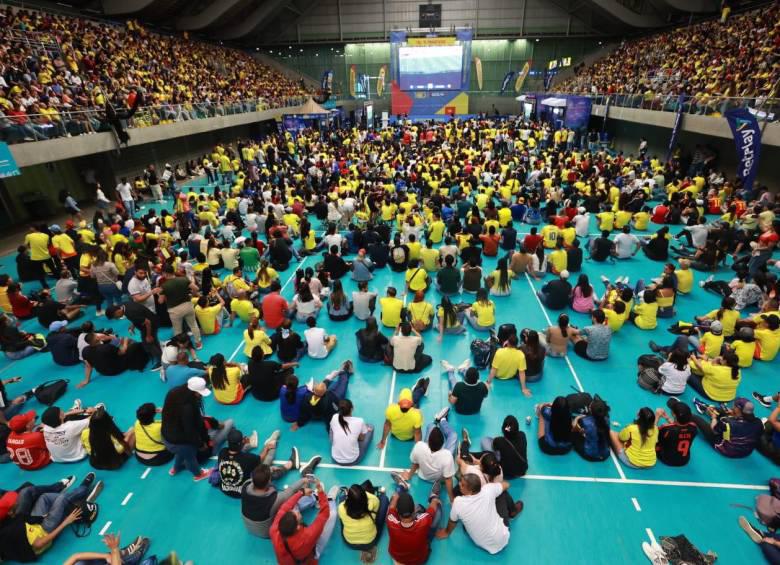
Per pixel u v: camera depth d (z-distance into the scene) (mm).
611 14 44562
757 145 14773
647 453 6348
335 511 5734
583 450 6598
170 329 10570
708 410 7191
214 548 5520
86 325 8578
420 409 7691
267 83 47438
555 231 14203
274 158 27562
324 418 7121
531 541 5516
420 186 19859
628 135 33656
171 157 29500
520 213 17797
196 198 19141
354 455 6523
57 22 26078
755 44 25250
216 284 11602
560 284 10664
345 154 27719
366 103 49312
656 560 5199
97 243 13562
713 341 8117
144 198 24031
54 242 12695
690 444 6336
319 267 12617
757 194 17156
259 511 5199
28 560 5375
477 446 6895
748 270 11766
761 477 6316
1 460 6820
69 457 6793
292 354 8945
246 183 21156
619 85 34719
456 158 24625
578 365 8797
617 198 16984
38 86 18578
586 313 10711
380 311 11109
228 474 5914
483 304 9680
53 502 5754
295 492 5566
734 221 14758
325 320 10805
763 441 6633
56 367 9367
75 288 11500
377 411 7699
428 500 5973
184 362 7855
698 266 12789
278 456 6824
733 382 7344
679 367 7582
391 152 27875
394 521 4891
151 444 6551
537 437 7051
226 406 7914
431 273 12812
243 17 47125
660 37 40375
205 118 28234
